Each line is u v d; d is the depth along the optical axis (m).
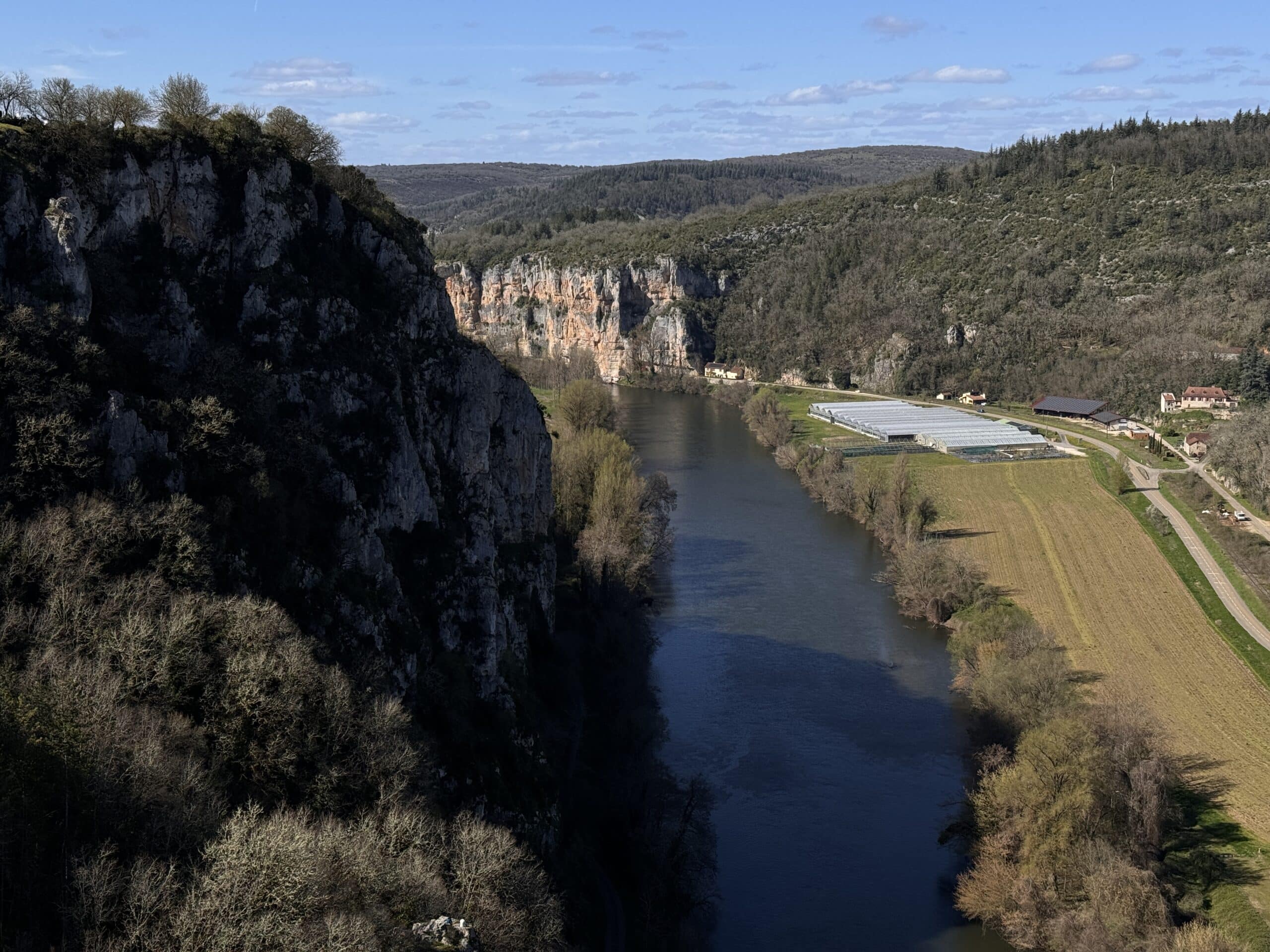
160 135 96.38
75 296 85.19
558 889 91.25
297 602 86.19
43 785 58.47
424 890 67.25
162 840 61.31
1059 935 89.88
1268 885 95.19
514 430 126.31
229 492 85.69
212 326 95.25
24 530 75.56
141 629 72.19
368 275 108.44
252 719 73.12
